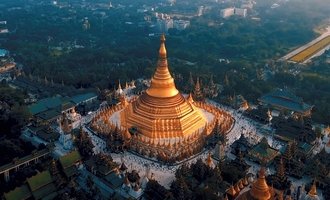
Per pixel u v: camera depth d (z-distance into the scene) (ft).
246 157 624.18
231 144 655.35
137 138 643.86
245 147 635.66
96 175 563.48
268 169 583.99
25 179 552.41
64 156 567.59
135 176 548.31
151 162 611.06
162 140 641.40
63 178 545.44
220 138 652.07
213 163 599.16
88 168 574.15
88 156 612.29
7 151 609.01
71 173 561.43
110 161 563.89
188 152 622.95
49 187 524.11
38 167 581.12
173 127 652.07
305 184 559.79
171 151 620.08
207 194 496.23
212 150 647.56
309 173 579.89
